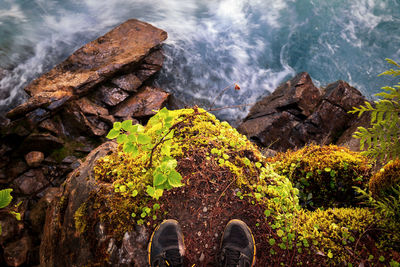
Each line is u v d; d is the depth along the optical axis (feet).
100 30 37.09
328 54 35.29
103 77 25.67
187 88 30.89
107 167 11.34
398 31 35.96
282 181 11.80
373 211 10.74
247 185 11.21
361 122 21.63
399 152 8.30
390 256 9.45
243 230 9.94
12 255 18.88
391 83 31.89
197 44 35.60
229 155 11.96
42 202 21.12
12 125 23.17
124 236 9.86
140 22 32.12
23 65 31.63
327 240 9.93
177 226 9.98
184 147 11.89
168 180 8.74
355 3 39.55
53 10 39.34
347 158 12.98
